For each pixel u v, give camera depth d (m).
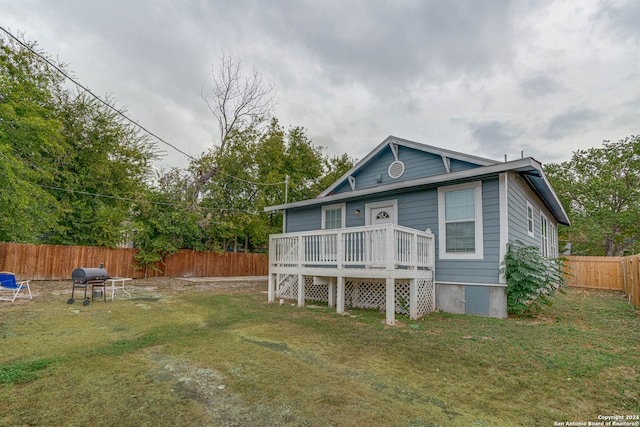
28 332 5.07
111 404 2.71
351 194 9.28
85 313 6.73
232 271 19.38
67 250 13.57
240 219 19.67
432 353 4.21
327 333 5.23
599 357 4.02
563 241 23.16
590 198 21.14
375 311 7.25
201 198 19.36
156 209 16.67
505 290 6.59
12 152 10.73
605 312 7.24
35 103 12.09
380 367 3.71
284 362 3.83
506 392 3.07
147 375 3.37
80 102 14.38
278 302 8.48
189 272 17.61
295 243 8.22
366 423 2.47
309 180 25.27
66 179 13.85
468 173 6.97
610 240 20.97
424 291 7.12
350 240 7.04
